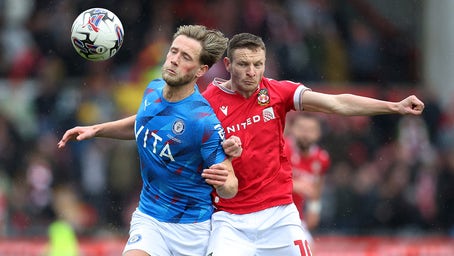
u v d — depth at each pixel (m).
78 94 58.66
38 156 54.69
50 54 63.47
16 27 65.19
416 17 74.44
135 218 28.02
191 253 27.98
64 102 58.22
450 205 59.53
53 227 44.22
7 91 59.06
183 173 27.22
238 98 28.53
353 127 60.88
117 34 27.62
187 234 27.78
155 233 27.48
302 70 65.69
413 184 59.34
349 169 58.31
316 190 40.91
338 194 56.38
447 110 67.38
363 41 71.19
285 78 65.19
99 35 27.28
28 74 62.38
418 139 62.47
